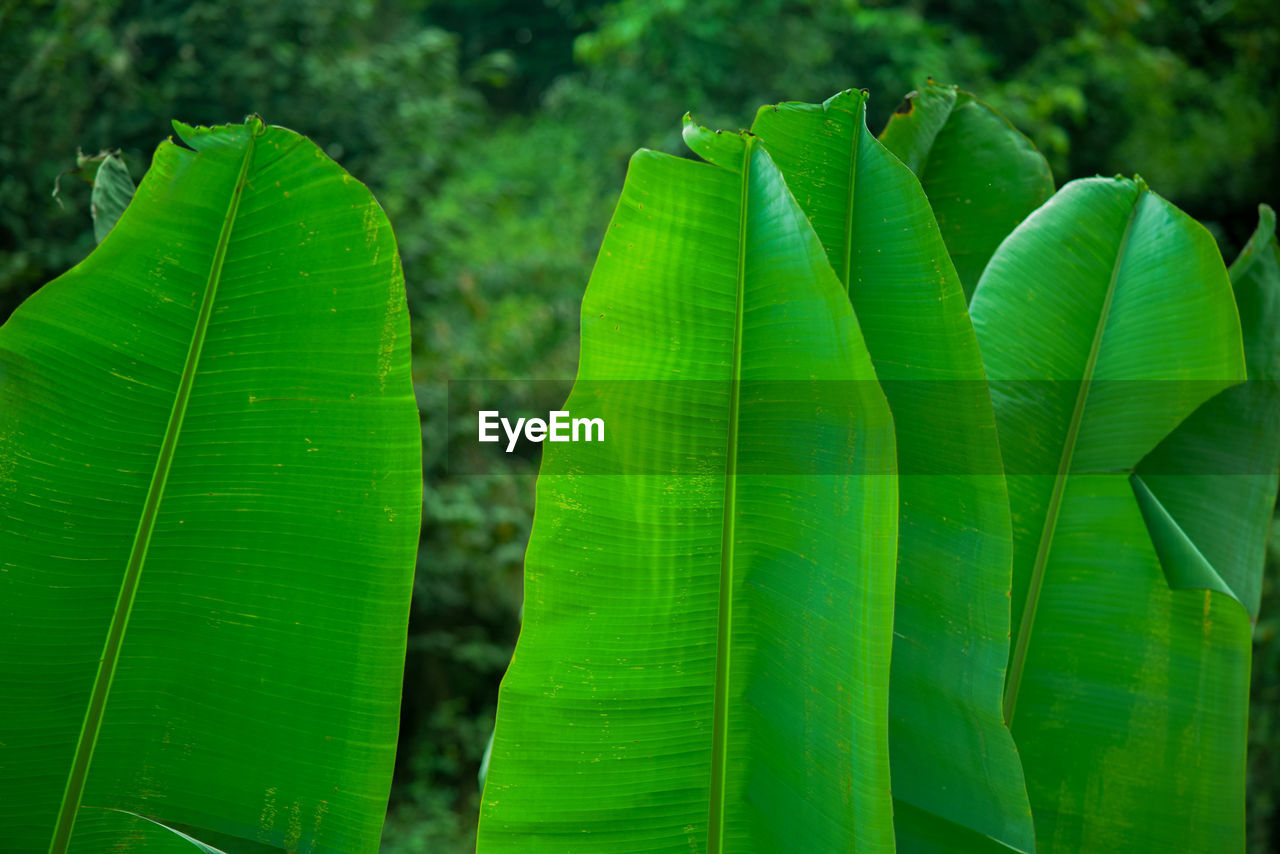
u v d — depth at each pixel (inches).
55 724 106.9
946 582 116.6
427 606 453.1
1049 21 935.7
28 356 104.9
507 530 479.5
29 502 105.5
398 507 107.8
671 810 109.6
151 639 107.8
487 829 108.3
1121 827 127.5
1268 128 776.9
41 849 106.9
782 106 116.4
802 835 108.1
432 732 447.5
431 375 481.7
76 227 372.5
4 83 358.6
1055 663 129.7
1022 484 130.3
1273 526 325.7
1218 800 126.7
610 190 759.1
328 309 106.9
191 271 106.0
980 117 136.9
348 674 108.3
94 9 383.9
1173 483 133.3
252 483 107.7
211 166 105.5
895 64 790.5
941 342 114.5
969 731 116.4
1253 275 137.1
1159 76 829.2
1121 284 129.0
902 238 115.0
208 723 108.7
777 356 106.7
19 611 105.8
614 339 107.3
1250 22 836.0
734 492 108.3
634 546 108.1
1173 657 128.1
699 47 754.2
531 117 1016.9
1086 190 130.3
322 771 108.7
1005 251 130.6
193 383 106.7
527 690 108.3
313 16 476.4
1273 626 312.7
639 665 108.8
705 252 107.1
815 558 107.0
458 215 537.0
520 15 1128.8
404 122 491.5
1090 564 129.6
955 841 117.3
